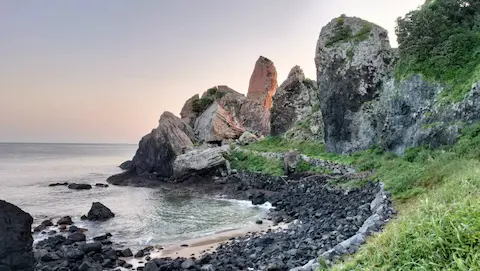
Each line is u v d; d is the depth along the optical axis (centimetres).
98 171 8056
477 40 2597
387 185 2069
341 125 4153
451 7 2866
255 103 8388
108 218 3148
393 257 814
